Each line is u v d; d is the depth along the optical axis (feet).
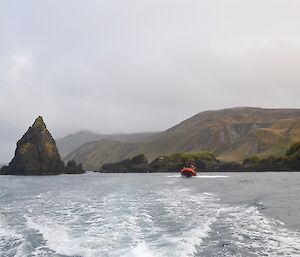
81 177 505.25
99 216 101.81
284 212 108.06
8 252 64.03
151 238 71.20
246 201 141.59
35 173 585.63
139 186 248.32
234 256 59.00
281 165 584.81
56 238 73.05
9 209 126.41
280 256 58.70
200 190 204.64
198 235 73.36
